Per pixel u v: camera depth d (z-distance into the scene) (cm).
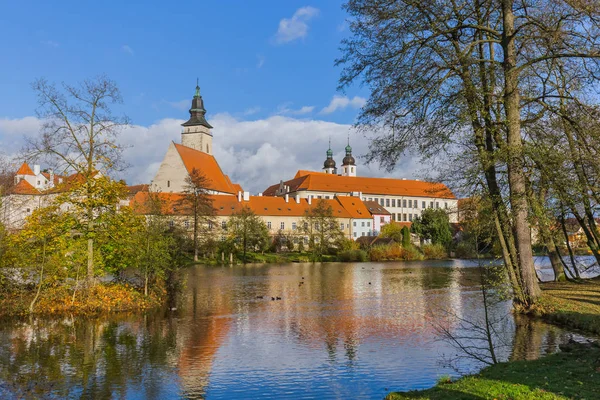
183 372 1536
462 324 2195
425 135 2111
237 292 3706
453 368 1509
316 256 9269
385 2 2044
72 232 2833
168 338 2022
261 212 11425
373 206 14012
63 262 2692
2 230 2653
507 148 1988
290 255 9538
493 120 2172
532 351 1628
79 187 2811
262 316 2552
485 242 2109
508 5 2064
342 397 1298
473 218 2155
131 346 1873
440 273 5531
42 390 1368
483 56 2367
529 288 2267
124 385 1409
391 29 2061
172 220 8025
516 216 2158
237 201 11450
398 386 1377
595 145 2072
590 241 2886
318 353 1755
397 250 9112
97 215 2923
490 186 2152
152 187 11125
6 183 3522
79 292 2744
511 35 2055
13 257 2628
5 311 2544
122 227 2905
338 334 2073
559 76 2123
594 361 1279
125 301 2772
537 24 1934
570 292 2611
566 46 1908
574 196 2097
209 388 1384
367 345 1864
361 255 8831
